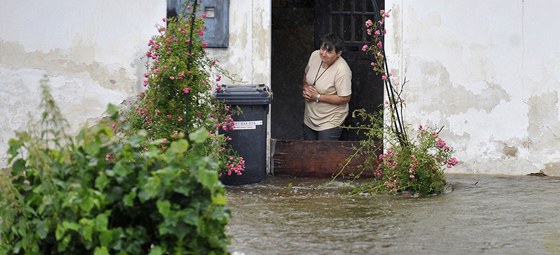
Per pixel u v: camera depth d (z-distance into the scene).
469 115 26.03
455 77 26.00
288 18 32.94
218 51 26.23
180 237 11.51
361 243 17.92
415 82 26.05
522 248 17.55
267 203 22.14
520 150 26.08
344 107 26.61
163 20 26.20
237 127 24.72
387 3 26.02
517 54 25.91
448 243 17.97
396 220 20.08
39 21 26.38
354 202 22.27
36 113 26.42
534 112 25.98
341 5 29.03
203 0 26.09
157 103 23.30
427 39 25.98
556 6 25.80
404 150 23.52
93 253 11.68
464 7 25.89
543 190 23.88
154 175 11.48
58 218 11.70
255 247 17.52
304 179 25.67
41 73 26.41
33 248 12.06
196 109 23.58
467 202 22.22
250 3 26.14
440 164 23.77
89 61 26.41
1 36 26.36
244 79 26.23
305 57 32.97
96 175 11.77
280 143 26.00
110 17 26.31
